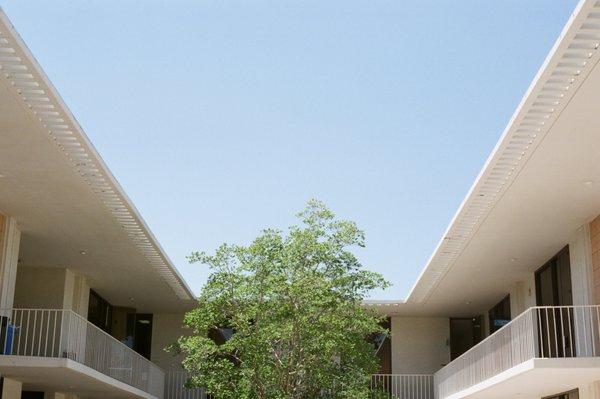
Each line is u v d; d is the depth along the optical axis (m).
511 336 15.70
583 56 8.88
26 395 19.62
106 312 25.30
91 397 21.67
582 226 15.74
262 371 15.38
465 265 19.48
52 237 17.52
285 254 15.86
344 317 15.99
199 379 16.05
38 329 19.59
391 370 27.56
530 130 11.09
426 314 27.44
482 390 17.45
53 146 12.12
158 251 18.62
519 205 14.49
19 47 9.06
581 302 15.73
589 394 15.20
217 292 16.00
